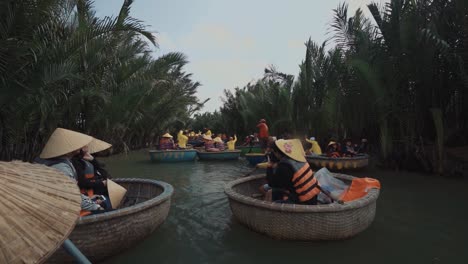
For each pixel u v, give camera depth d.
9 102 6.10
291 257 3.18
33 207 1.22
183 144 13.62
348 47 10.55
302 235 3.33
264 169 9.86
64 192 1.39
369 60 9.48
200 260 3.15
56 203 1.30
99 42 8.05
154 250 3.40
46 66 6.41
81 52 7.93
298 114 13.67
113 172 9.65
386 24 8.97
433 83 8.37
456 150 8.56
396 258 3.16
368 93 9.25
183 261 3.13
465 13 7.16
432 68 8.08
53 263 2.66
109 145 4.16
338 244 3.44
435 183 7.14
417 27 8.09
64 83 7.83
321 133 12.95
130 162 12.50
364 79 9.03
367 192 3.96
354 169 8.69
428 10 8.23
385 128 9.47
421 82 8.43
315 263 3.05
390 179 7.72
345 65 9.96
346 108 10.62
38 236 1.13
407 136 9.10
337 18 10.37
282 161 3.82
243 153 14.95
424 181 7.41
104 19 7.15
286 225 3.35
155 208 3.48
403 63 8.47
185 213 4.81
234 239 3.67
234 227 4.09
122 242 3.09
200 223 4.31
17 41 5.79
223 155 12.88
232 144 13.84
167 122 21.70
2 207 1.14
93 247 2.84
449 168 8.19
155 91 13.62
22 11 5.79
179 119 24.92
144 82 11.53
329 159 8.86
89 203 3.22
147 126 19.50
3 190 1.20
